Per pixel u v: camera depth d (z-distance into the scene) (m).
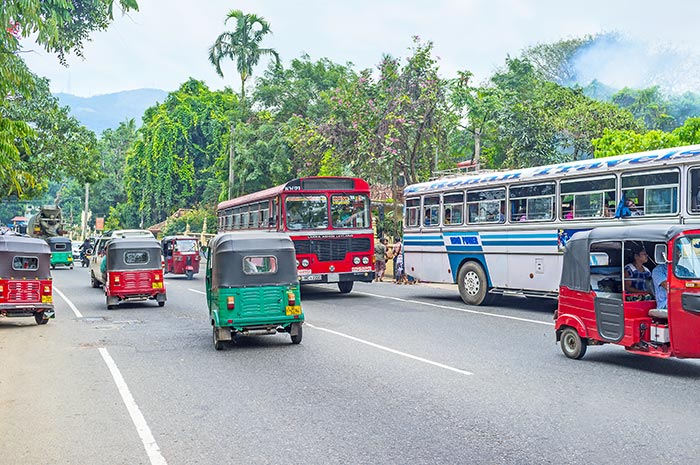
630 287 9.88
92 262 28.28
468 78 31.59
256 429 6.98
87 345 12.88
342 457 6.02
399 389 8.64
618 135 27.64
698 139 24.16
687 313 8.84
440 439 6.51
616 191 13.63
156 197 73.50
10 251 15.94
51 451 6.36
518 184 16.48
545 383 8.84
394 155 30.19
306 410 7.71
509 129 33.69
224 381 9.38
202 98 76.56
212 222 58.97
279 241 12.38
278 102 48.19
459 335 13.05
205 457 6.11
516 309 17.44
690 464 5.69
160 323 16.22
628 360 10.45
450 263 19.16
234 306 11.99
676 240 9.03
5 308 15.70
